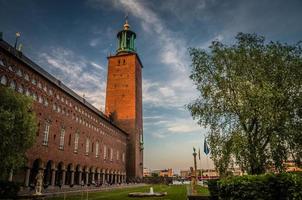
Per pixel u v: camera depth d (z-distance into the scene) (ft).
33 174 129.70
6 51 107.04
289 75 65.21
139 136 320.09
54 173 139.54
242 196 41.55
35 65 134.10
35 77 127.75
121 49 328.08
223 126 68.64
